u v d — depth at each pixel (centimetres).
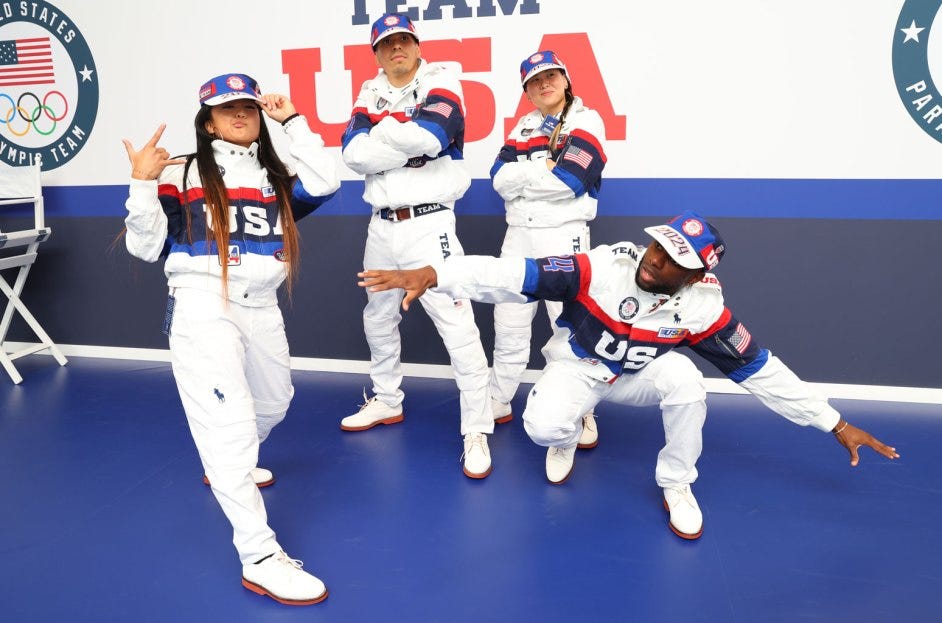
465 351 276
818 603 195
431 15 343
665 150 338
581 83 337
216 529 236
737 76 326
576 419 242
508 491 259
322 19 354
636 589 202
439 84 261
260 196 211
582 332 221
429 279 192
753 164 333
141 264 404
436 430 315
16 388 372
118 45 378
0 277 386
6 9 388
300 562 208
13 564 216
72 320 422
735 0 319
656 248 197
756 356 223
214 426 196
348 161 259
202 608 195
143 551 223
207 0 363
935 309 331
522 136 293
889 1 307
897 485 261
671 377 225
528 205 287
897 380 341
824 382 348
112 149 393
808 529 232
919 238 326
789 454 287
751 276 344
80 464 283
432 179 269
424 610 193
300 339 394
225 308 202
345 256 378
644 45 329
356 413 333
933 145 316
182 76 376
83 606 196
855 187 327
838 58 316
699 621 188
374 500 253
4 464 283
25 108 399
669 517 240
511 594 200
